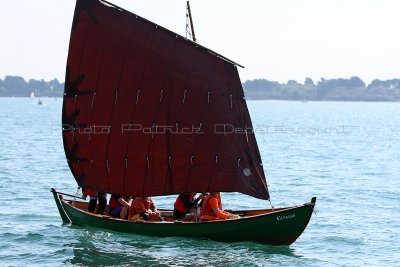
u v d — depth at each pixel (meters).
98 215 69.31
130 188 70.31
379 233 71.81
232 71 67.12
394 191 104.94
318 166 145.88
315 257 61.09
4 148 180.50
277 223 62.84
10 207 84.38
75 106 72.31
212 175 68.00
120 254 60.44
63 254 60.50
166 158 69.44
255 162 66.81
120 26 69.94
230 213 69.31
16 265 57.22
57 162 145.25
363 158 169.00
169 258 59.22
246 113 66.88
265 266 57.59
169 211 71.94
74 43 71.50
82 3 70.62
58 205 73.19
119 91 70.50
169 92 69.19
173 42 68.50
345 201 94.25
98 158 71.81
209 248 62.75
